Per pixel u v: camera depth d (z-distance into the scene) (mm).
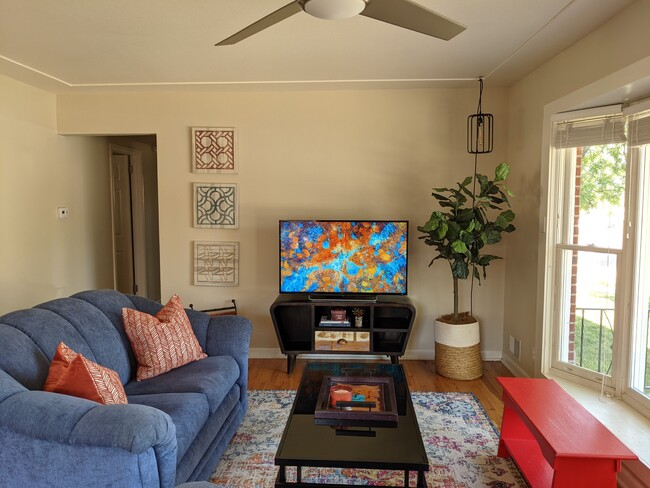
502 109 4254
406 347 4430
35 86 4164
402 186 4348
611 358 3057
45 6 2486
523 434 2682
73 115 4461
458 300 4375
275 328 4012
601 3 2418
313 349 4031
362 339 4000
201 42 3059
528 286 3816
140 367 2713
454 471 2572
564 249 3383
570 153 3375
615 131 2953
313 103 4340
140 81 4031
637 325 2871
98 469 1669
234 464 2646
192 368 2752
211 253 4484
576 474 1932
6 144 3871
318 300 4055
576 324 3363
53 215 4480
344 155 4359
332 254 4094
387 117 4316
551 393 2520
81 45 3121
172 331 2807
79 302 2689
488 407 3402
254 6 2488
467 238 3639
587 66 2883
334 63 3525
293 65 3576
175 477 1890
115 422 1630
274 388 3750
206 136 4395
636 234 2838
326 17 1814
